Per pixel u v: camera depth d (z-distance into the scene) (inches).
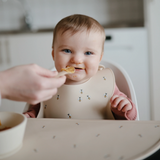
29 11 98.6
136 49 76.2
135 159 14.9
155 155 15.6
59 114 32.9
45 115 34.1
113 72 38.2
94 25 31.4
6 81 15.4
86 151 16.1
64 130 19.8
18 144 16.5
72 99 32.9
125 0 94.6
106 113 33.1
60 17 99.2
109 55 77.6
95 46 30.9
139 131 19.2
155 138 17.8
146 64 76.5
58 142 17.5
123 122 21.3
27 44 81.7
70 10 98.3
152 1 70.1
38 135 18.9
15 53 82.6
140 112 77.7
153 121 21.3
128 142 17.3
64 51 31.1
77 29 30.0
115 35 76.2
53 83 16.6
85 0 96.8
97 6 96.6
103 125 20.7
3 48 82.4
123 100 28.5
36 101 16.6
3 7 99.9
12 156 15.7
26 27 97.4
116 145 16.8
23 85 15.7
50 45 81.0
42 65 82.7
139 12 94.7
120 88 37.4
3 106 86.2
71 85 33.4
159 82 73.3
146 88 77.1
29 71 15.9
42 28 99.3
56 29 32.5
